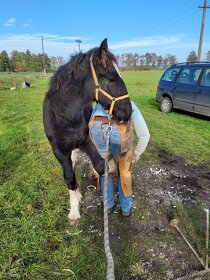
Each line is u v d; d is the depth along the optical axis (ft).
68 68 8.50
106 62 7.91
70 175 10.39
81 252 9.04
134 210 11.47
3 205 11.26
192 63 29.81
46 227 10.11
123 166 9.58
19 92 56.34
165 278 8.25
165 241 9.73
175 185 13.83
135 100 43.24
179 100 30.22
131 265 8.61
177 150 18.93
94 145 9.46
